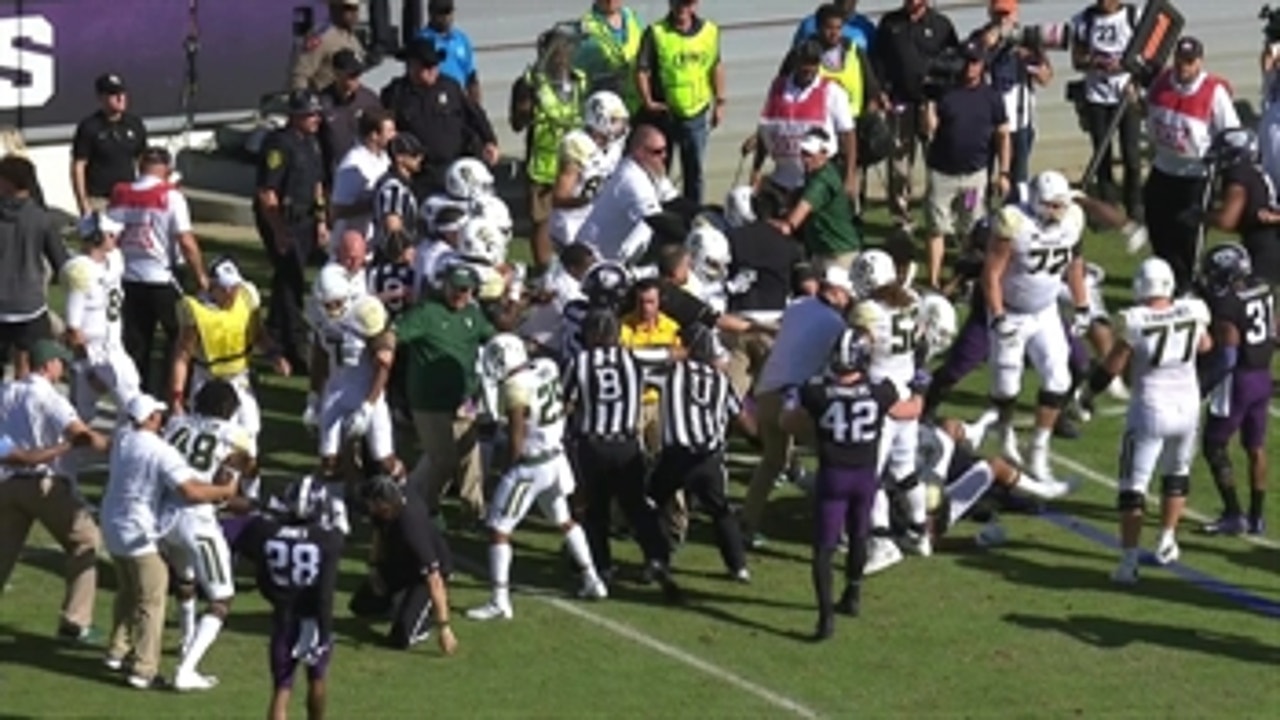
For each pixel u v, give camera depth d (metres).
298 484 47.12
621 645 52.69
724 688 50.59
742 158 81.81
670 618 54.28
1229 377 57.75
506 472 53.94
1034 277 60.28
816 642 53.03
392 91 71.50
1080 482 62.19
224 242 81.25
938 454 58.28
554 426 53.69
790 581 56.44
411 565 51.84
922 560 57.62
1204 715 49.81
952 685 51.00
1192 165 70.81
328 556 46.34
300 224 68.44
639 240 63.03
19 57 82.88
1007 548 58.41
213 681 50.28
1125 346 55.25
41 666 50.88
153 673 49.97
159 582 49.88
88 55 84.06
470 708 49.25
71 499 51.38
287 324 68.94
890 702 50.16
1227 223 68.94
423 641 52.34
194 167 84.19
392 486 51.31
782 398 56.34
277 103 86.25
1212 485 62.47
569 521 54.59
